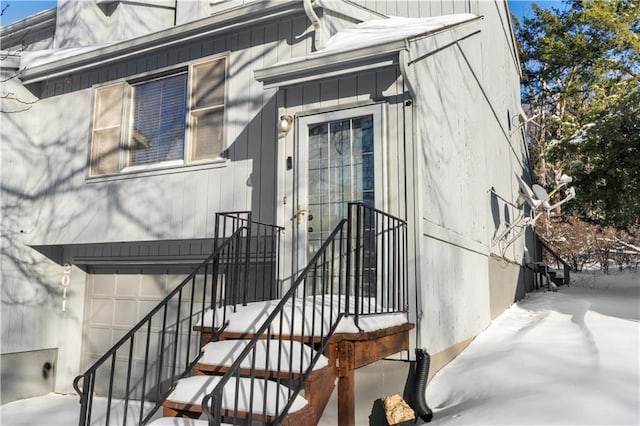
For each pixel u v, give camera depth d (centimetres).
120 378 671
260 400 282
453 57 580
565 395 311
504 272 845
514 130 1123
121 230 609
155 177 596
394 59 395
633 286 940
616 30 1535
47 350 697
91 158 654
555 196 1534
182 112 605
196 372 331
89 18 855
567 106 1791
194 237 559
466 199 606
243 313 371
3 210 661
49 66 672
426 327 401
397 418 343
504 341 539
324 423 383
